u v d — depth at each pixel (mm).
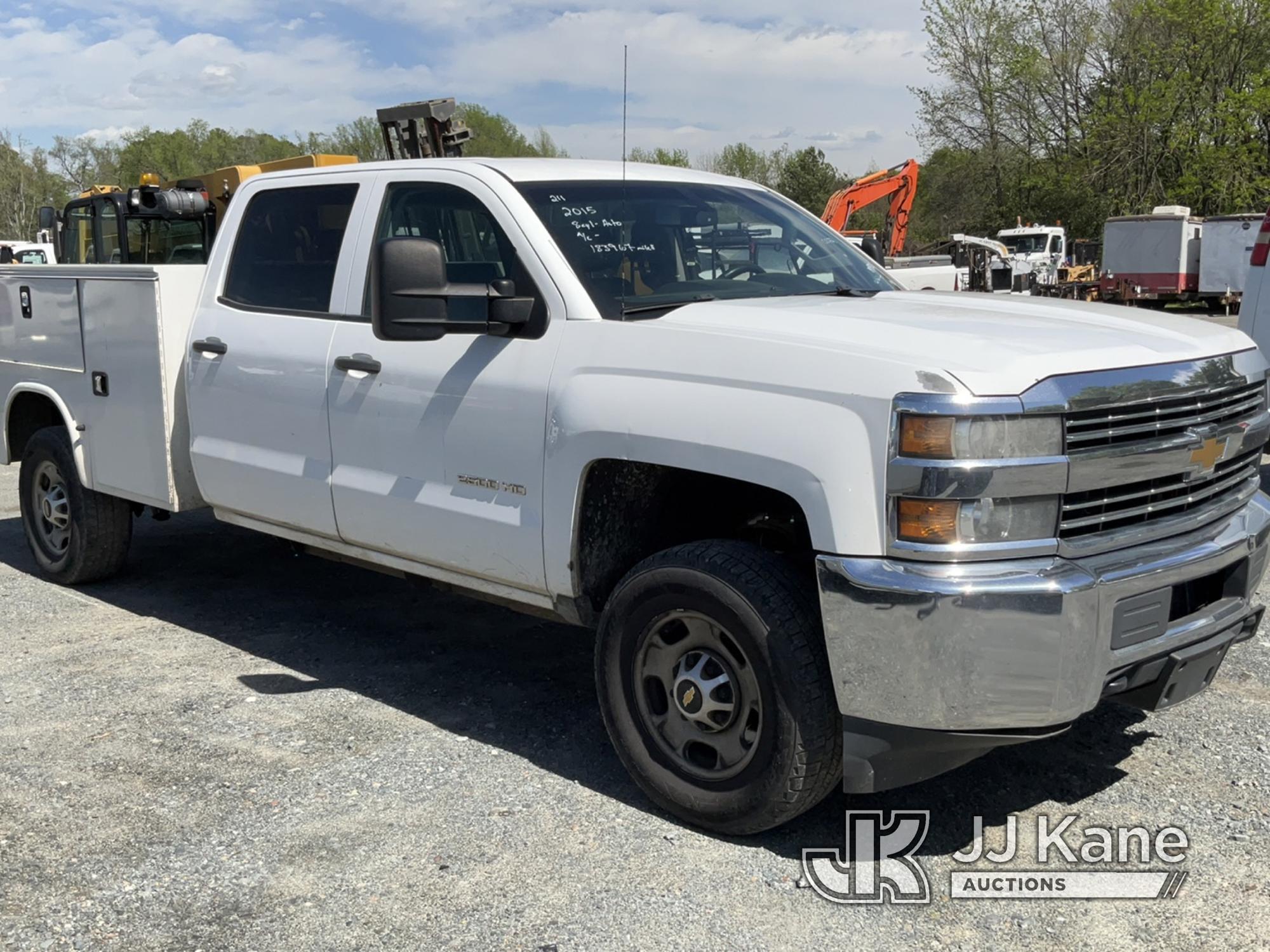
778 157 72500
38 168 82875
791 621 3193
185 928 3006
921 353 3074
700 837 3459
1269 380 3996
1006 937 2930
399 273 3676
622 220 4113
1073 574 2988
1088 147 44375
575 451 3627
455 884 3197
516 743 4156
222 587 6191
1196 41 41719
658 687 3604
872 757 3133
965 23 46281
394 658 5078
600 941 2920
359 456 4387
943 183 51375
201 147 83625
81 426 5805
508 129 38250
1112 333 3406
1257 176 40375
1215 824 3469
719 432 3268
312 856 3359
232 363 4867
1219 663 3502
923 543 2957
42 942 2945
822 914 3039
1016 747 4031
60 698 4602
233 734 4238
